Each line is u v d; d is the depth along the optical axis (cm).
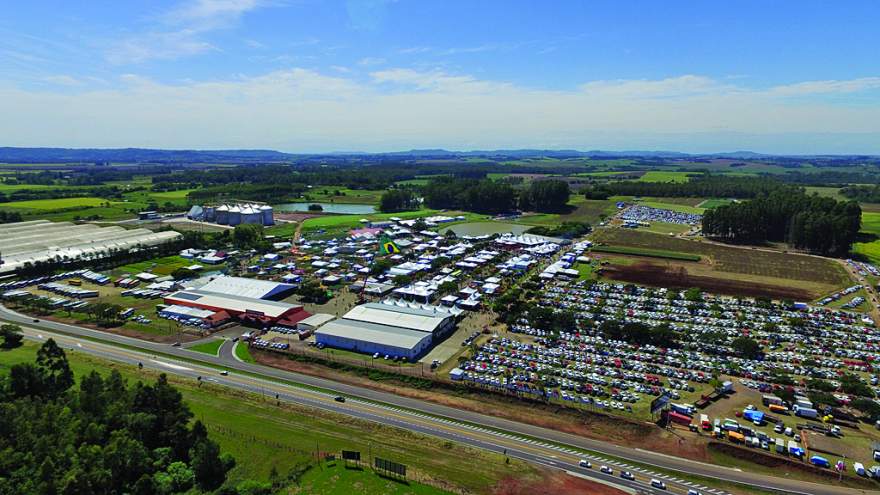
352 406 9506
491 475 7388
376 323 13325
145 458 6975
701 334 12638
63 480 6094
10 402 8256
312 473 7319
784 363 11319
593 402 9544
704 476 7462
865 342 12538
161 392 8044
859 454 7881
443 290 16950
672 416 8900
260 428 8588
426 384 10406
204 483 7050
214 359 11588
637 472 7550
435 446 8144
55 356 9662
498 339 12812
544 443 8331
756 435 8356
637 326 12456
